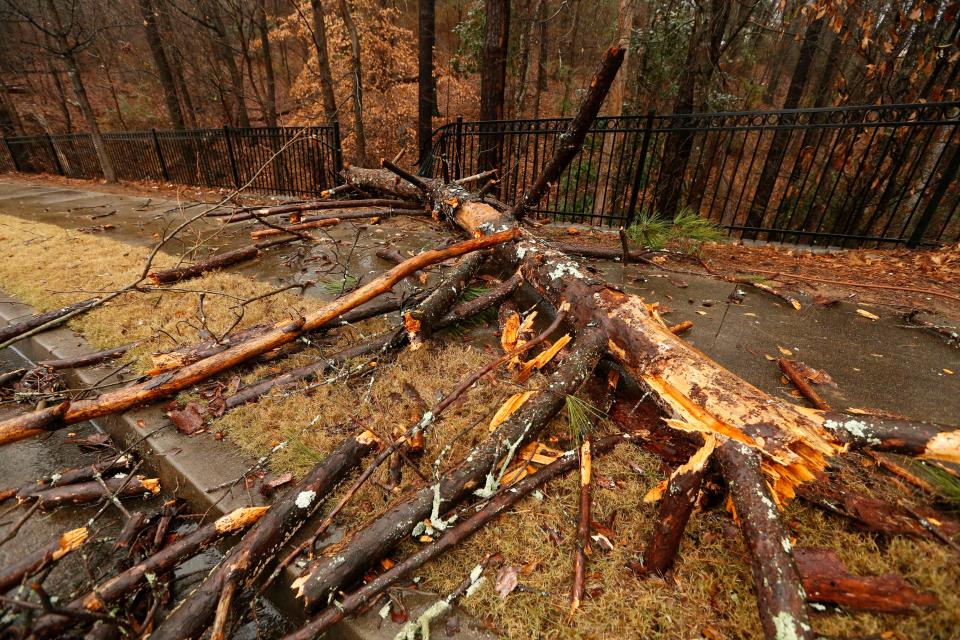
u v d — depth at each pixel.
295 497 1.49
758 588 1.12
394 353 2.49
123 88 16.34
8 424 1.64
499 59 6.29
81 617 1.14
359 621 1.23
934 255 4.14
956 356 2.52
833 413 1.45
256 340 2.26
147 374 2.15
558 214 6.14
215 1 10.80
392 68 12.52
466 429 1.84
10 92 15.55
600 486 1.63
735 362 2.44
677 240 4.65
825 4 5.15
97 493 1.78
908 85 6.15
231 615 1.36
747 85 9.03
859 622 1.15
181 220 5.99
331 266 3.97
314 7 8.75
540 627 1.20
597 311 2.11
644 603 1.24
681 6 7.54
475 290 3.12
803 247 4.67
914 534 1.31
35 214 6.41
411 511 1.41
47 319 2.88
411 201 5.49
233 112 13.80
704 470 1.33
